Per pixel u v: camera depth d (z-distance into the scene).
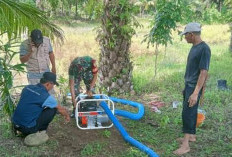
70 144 4.94
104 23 7.38
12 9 4.42
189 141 5.08
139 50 13.27
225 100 7.00
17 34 4.79
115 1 7.10
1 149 4.68
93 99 5.39
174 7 7.72
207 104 6.82
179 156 4.61
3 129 5.39
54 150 4.73
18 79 8.96
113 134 5.35
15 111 4.81
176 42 15.27
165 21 7.81
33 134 4.85
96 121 5.55
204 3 19.33
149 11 9.45
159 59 11.65
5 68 4.39
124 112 6.12
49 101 4.77
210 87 8.16
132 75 8.57
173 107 6.64
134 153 4.61
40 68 5.55
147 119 6.06
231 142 5.07
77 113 5.34
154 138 5.18
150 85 8.30
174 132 5.43
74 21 24.88
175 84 8.48
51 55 5.75
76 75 5.59
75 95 5.74
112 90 7.59
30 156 4.52
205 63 4.29
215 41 16.45
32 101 4.73
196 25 4.37
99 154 4.66
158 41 8.12
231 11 12.52
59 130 5.42
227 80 8.79
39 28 5.01
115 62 7.46
